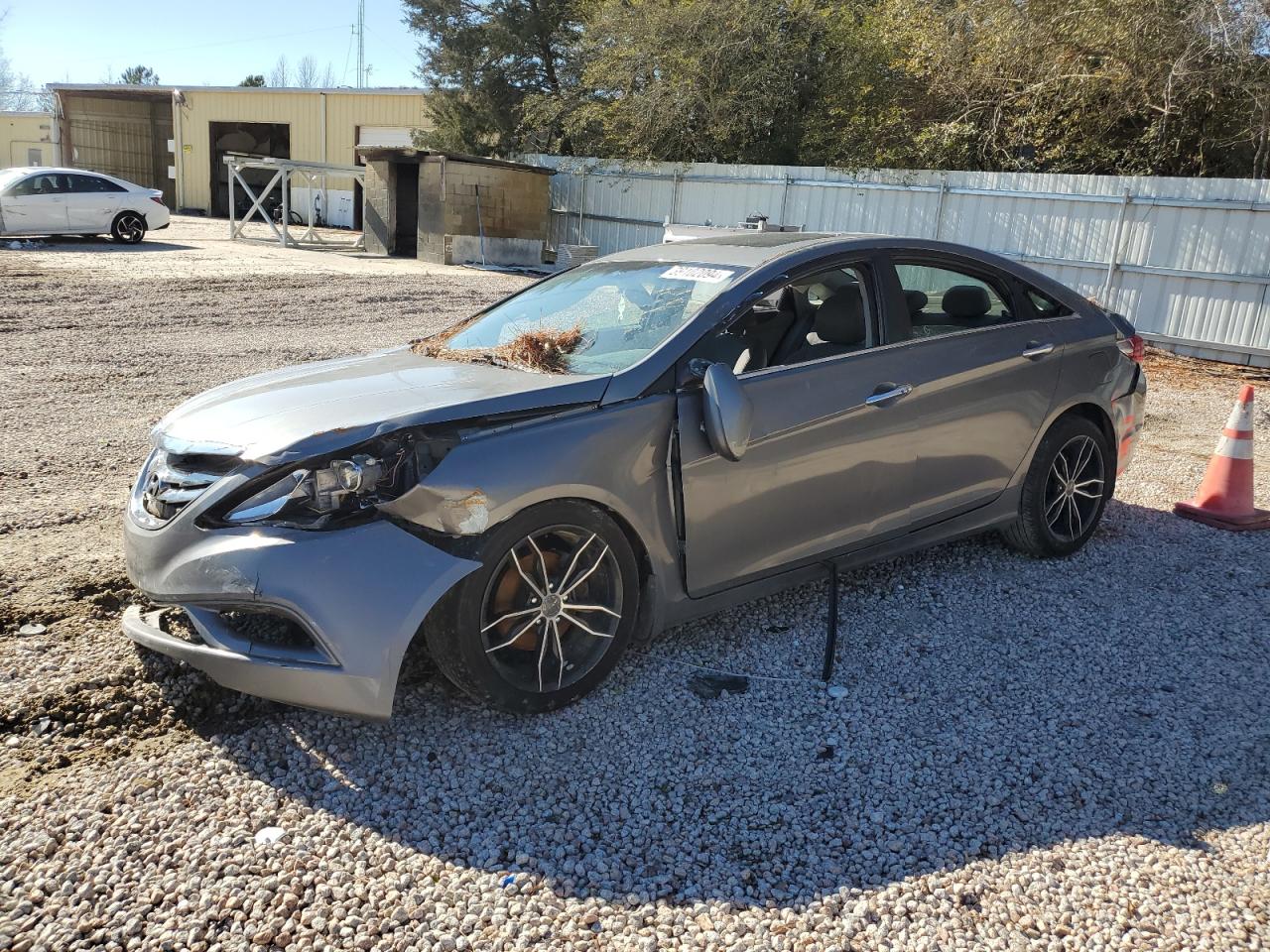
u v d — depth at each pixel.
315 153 33.72
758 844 2.74
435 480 2.99
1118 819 2.88
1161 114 14.49
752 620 4.17
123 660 3.50
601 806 2.88
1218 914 2.49
